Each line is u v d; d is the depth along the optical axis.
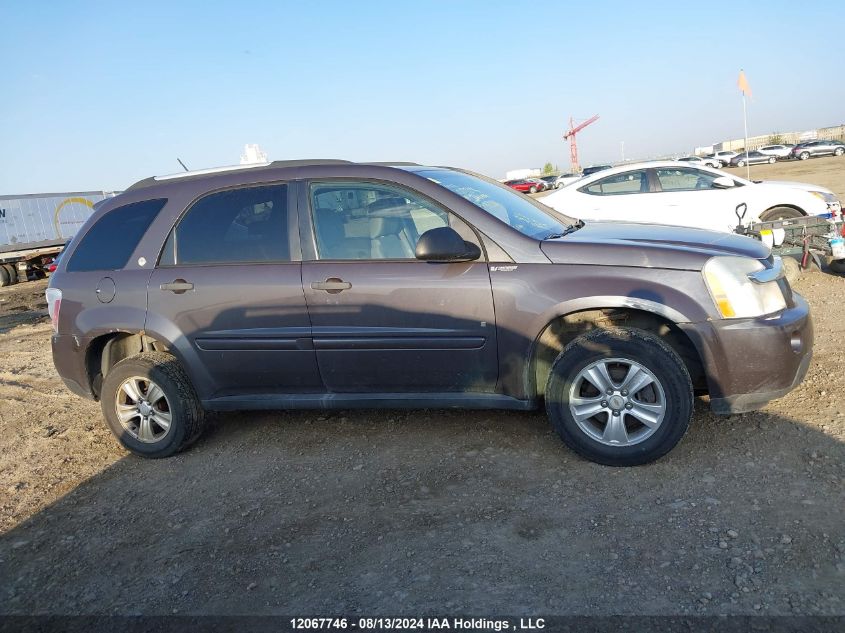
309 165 4.34
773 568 2.71
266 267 4.20
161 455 4.60
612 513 3.26
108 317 4.53
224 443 4.73
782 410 4.20
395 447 4.31
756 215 9.46
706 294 3.56
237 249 4.31
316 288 4.06
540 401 4.01
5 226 23.34
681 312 3.57
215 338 4.32
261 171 4.40
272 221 4.27
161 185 4.64
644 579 2.74
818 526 2.95
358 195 4.18
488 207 4.13
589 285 3.68
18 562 3.47
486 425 4.48
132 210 4.66
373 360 4.07
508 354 3.86
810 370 4.84
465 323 3.88
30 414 6.04
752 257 3.72
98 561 3.39
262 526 3.53
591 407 3.70
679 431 3.56
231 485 4.07
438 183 4.09
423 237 3.77
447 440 4.32
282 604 2.85
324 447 4.44
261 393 4.41
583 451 3.75
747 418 4.14
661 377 3.54
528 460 3.92
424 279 3.91
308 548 3.26
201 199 4.46
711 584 2.66
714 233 4.25
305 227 4.20
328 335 4.09
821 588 2.56
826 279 7.91
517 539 3.13
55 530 3.77
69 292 4.66
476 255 3.85
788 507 3.13
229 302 4.25
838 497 3.16
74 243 4.81
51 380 7.26
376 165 4.23
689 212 9.77
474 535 3.21
